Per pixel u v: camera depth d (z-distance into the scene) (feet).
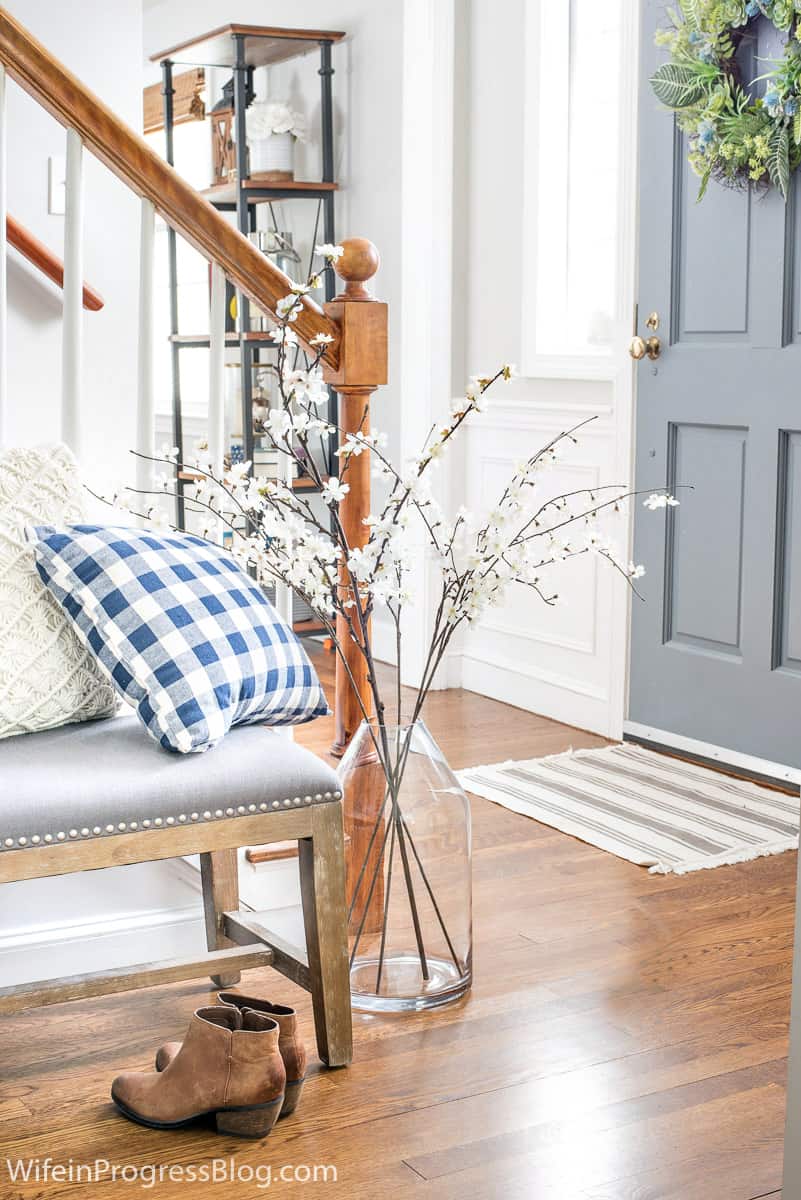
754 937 9.14
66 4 9.72
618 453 13.97
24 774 6.56
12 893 8.40
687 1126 6.71
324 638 18.54
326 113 18.12
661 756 13.52
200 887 8.95
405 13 16.05
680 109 12.54
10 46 7.82
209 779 6.72
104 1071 7.30
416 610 16.70
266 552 7.63
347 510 9.05
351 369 8.86
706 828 11.29
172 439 22.40
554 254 15.07
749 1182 6.22
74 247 8.20
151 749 6.93
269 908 9.29
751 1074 7.25
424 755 8.01
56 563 7.04
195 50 18.48
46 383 9.90
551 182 14.98
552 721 15.11
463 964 8.18
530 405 15.25
